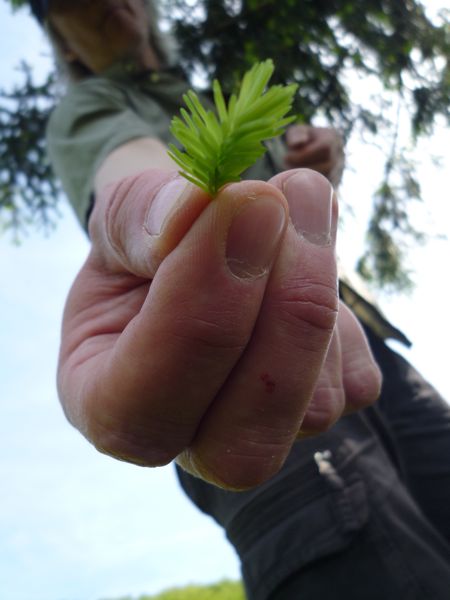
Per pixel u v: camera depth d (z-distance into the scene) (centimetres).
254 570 32
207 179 12
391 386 43
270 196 13
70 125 33
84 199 31
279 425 14
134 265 15
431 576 31
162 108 40
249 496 32
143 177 15
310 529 31
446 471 41
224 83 90
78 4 41
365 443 35
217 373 14
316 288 13
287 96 12
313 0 96
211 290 13
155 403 14
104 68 43
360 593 30
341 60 97
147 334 13
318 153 39
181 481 37
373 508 32
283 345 14
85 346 17
